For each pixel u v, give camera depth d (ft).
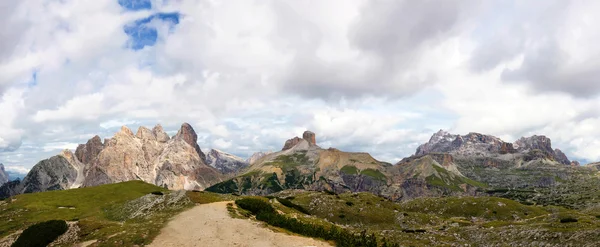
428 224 449.89
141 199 323.78
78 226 204.95
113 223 214.28
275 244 167.22
